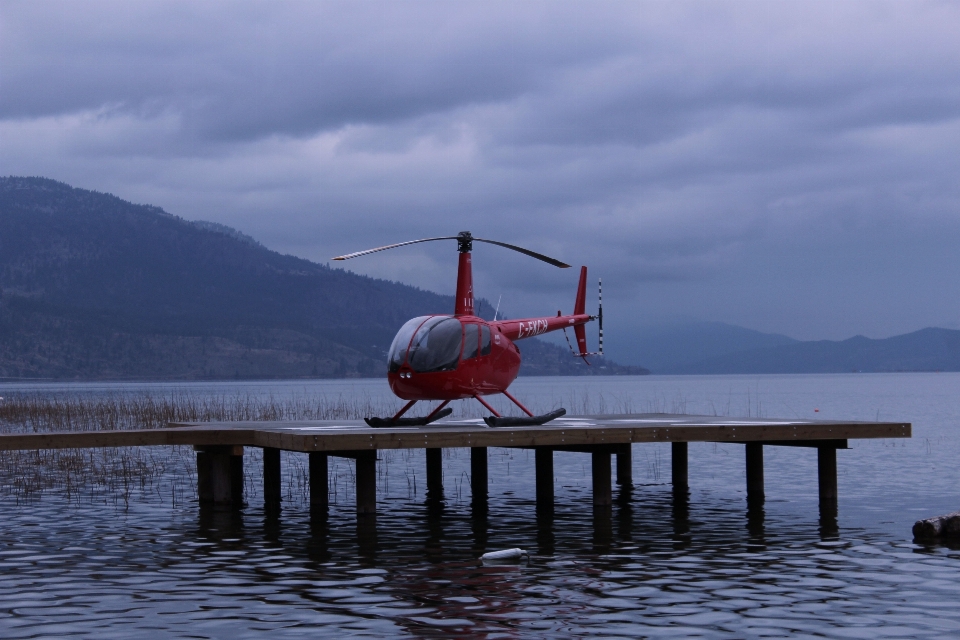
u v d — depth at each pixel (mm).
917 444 31219
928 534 14094
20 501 18500
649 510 17156
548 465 18109
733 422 18203
